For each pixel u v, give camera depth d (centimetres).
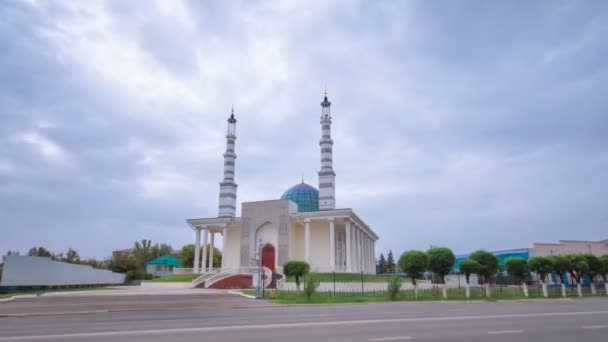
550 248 5778
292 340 1213
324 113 6519
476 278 5672
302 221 5631
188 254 8431
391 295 3184
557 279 5172
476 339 1243
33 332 1414
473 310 2236
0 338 1272
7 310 2355
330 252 5669
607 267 4134
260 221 5691
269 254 5578
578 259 4075
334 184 6281
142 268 7125
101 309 2419
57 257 6812
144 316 1997
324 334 1330
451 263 3438
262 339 1232
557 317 1844
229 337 1270
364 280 4325
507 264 3981
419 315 1944
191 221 6109
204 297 3156
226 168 6669
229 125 6875
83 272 4812
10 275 3769
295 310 2303
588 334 1348
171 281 4991
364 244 6838
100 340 1225
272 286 4238
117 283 5666
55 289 4238
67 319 1888
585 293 3878
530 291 3800
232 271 4912
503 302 2956
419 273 3525
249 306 2598
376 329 1442
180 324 1616
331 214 5478
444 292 3266
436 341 1207
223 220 5969
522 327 1505
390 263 11788
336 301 2914
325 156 6294
